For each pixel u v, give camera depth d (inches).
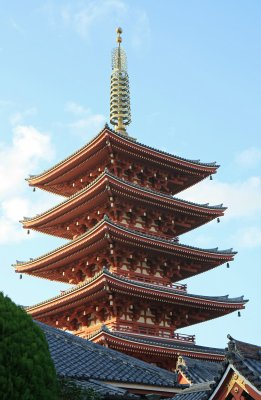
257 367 772.0
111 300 2030.0
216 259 2363.4
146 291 2062.0
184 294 2169.0
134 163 2400.3
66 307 2166.6
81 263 2298.2
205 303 2225.6
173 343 2118.6
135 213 2313.0
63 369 955.3
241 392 730.2
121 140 2265.0
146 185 2468.0
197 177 2581.2
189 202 2399.1
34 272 2456.9
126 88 2908.5
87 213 2354.8
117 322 2053.4
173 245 2231.8
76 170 2450.8
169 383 1100.5
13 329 551.8
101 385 928.9
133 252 2206.0
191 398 1023.6
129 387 1028.5
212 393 762.2
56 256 2290.8
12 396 506.9
